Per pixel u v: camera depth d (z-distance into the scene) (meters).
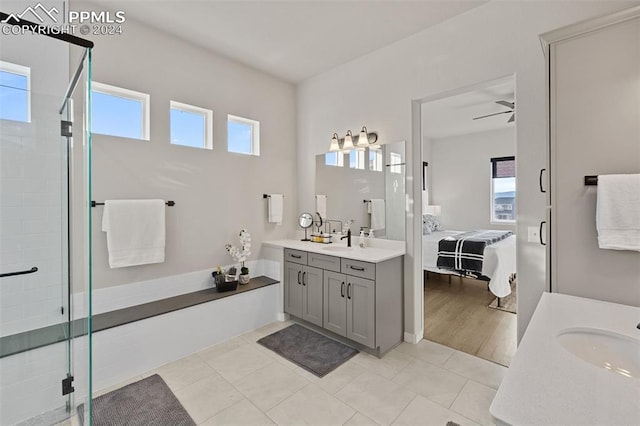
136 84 2.47
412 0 2.21
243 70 3.25
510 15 2.14
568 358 0.91
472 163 6.24
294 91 3.81
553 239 1.52
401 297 2.73
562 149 1.49
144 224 2.43
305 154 3.71
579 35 1.44
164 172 2.65
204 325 2.60
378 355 2.44
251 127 3.44
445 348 2.60
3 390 1.71
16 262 1.80
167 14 2.38
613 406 0.68
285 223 3.70
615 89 1.37
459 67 2.39
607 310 1.30
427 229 5.38
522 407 0.69
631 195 1.31
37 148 1.86
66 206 1.88
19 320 1.80
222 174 3.07
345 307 2.61
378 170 2.96
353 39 2.75
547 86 1.51
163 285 2.65
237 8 2.31
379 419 1.75
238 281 3.10
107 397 1.95
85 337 1.65
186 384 2.09
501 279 3.61
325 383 2.10
